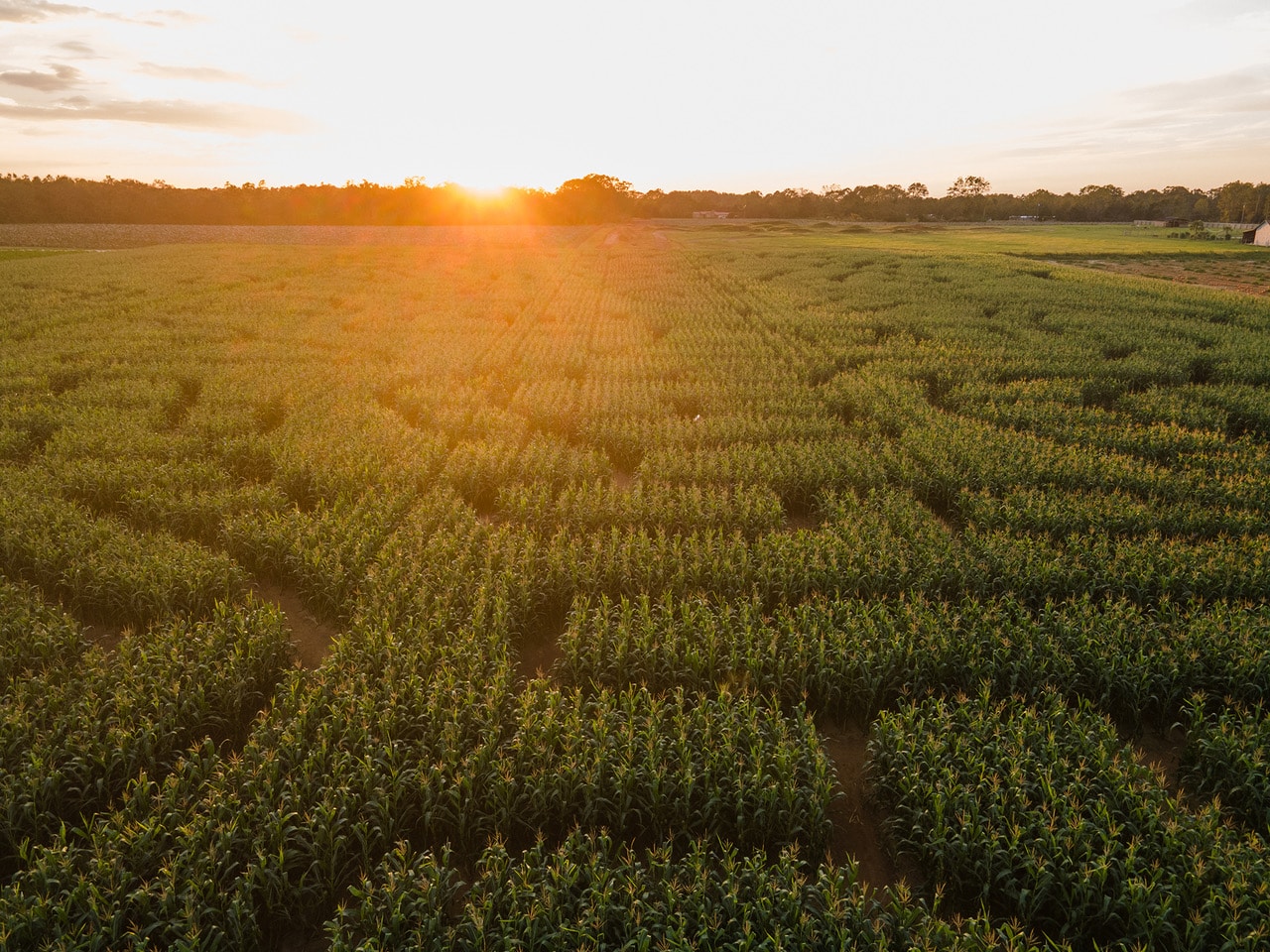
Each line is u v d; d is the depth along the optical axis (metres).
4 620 15.66
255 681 14.72
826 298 61.03
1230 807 12.40
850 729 14.91
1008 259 89.50
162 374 36.28
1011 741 12.62
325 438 27.38
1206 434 28.73
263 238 137.25
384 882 10.79
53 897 10.05
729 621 16.16
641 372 38.84
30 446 27.34
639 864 10.57
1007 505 22.11
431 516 21.44
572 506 22.36
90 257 92.00
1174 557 18.89
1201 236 144.12
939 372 38.25
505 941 9.21
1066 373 38.34
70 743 12.29
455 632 16.11
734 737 12.74
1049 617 16.64
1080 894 10.19
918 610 16.66
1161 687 14.60
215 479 23.97
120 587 17.28
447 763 12.26
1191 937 9.44
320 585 17.97
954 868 10.90
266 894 10.31
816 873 11.54
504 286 73.25
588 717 13.57
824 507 22.92
